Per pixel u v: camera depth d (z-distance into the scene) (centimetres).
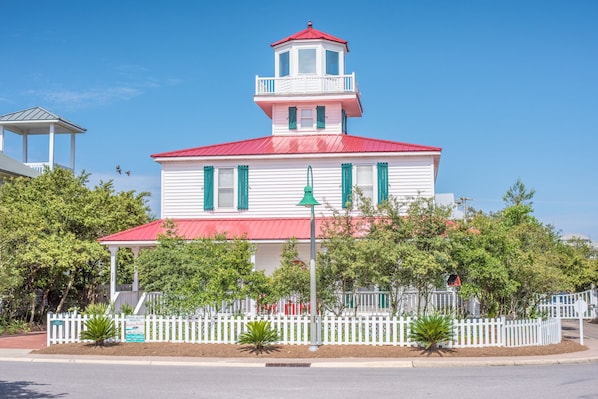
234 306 2528
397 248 2184
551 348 2133
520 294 2397
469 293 2266
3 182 3697
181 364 1884
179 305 2211
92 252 2886
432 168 3036
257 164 3145
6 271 2619
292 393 1346
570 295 3659
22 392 1350
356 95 3459
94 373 1675
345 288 2305
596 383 1488
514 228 2842
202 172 3169
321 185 3098
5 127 4544
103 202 3241
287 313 2494
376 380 1542
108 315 2216
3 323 2778
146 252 2336
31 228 2817
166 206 3172
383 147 3105
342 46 3591
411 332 2077
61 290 3158
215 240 2420
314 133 3469
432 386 1444
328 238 2325
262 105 3528
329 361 1889
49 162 4338
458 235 2261
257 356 1986
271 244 3059
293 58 3522
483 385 1458
